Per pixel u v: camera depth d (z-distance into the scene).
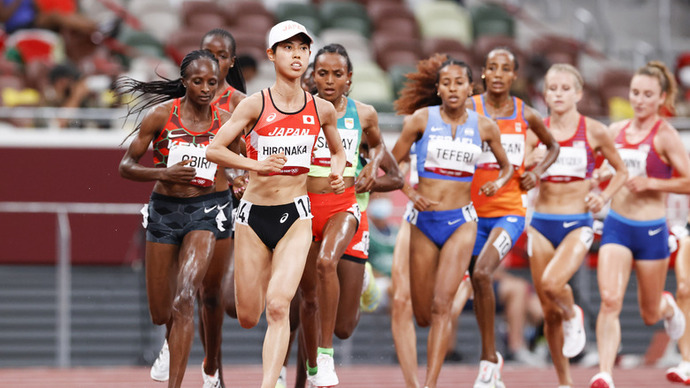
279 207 18.17
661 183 23.50
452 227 21.73
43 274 36.09
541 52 56.03
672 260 37.84
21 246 35.78
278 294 17.72
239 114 17.81
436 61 24.39
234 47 21.09
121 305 36.25
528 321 36.22
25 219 35.84
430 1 61.78
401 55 53.62
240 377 29.88
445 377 30.48
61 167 36.88
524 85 43.72
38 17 47.88
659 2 68.12
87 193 36.81
